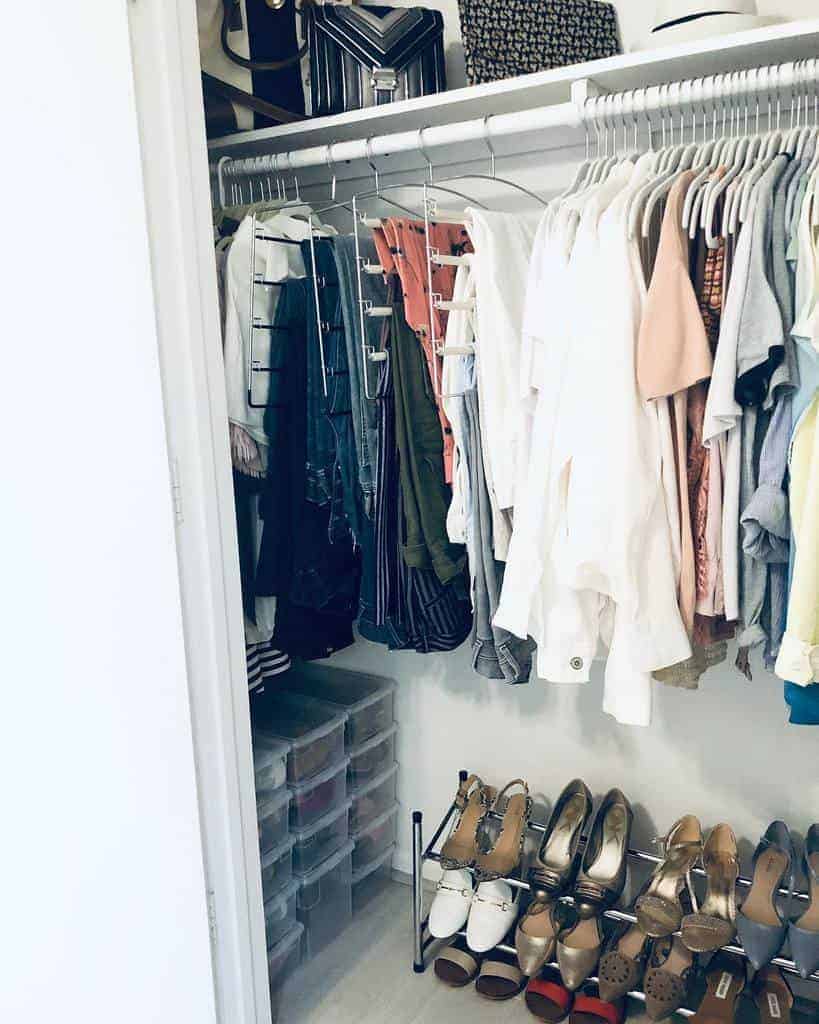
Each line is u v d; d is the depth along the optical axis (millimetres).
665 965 1750
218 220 1926
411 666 2309
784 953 1765
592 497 1383
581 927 1869
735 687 1910
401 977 1995
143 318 1419
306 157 1829
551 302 1477
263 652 1989
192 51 1467
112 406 1389
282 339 1803
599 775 2107
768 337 1282
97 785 1431
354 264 1830
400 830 2406
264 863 1900
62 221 1300
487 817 2125
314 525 1825
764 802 1930
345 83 1923
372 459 1817
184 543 1528
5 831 1327
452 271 1838
